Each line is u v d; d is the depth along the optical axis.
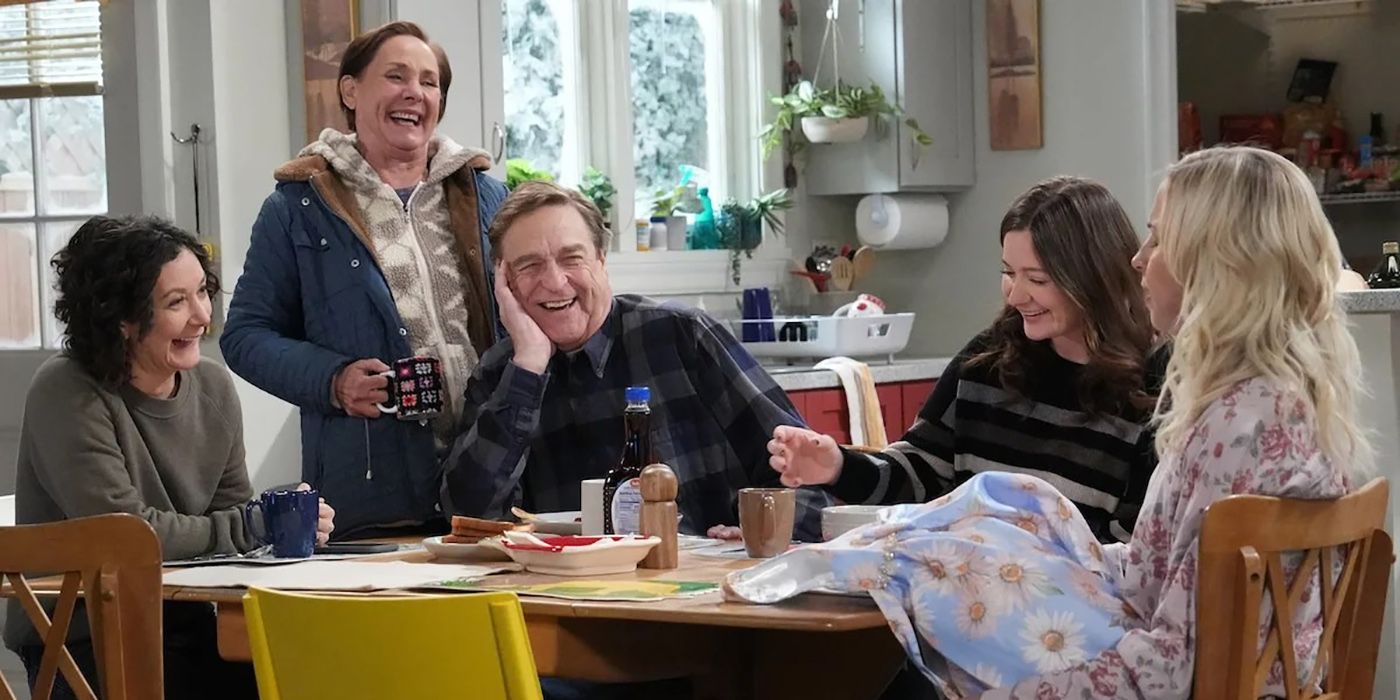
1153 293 2.09
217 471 2.92
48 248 4.42
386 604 1.91
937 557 2.05
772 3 5.93
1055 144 5.78
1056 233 2.63
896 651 2.51
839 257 5.98
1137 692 1.94
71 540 2.17
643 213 5.69
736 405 3.00
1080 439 2.68
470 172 3.47
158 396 2.83
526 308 2.96
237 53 4.35
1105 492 2.66
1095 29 5.68
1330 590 2.03
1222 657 1.89
